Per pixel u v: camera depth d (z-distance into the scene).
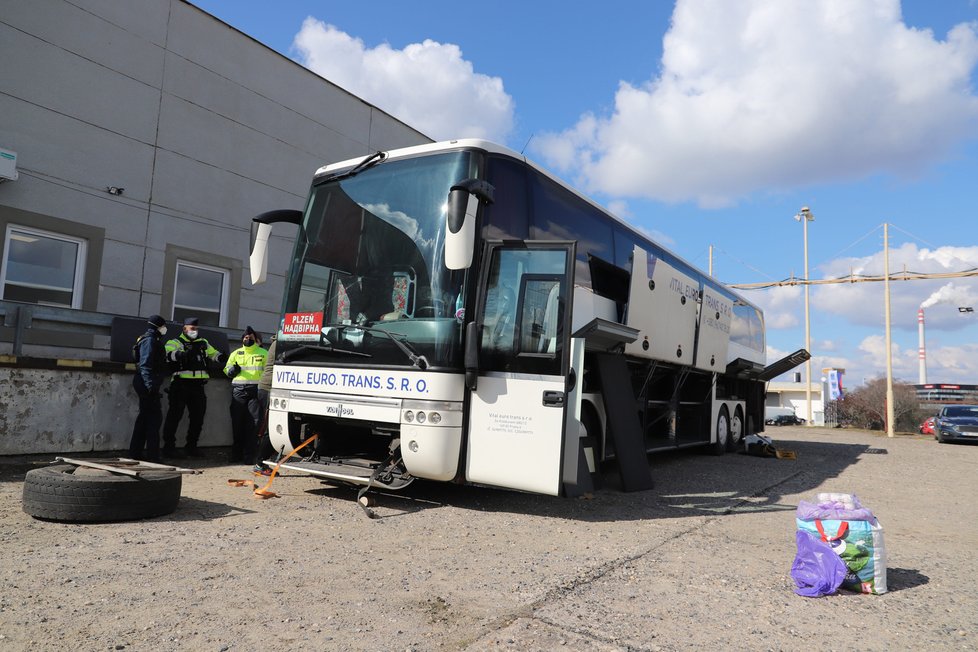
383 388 6.14
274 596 3.76
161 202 11.33
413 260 6.33
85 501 5.20
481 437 5.98
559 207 7.70
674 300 10.14
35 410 7.92
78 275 10.27
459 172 6.36
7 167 9.12
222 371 10.05
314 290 6.97
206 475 7.84
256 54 13.01
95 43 10.49
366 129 15.39
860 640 3.45
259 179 12.98
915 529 6.54
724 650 3.24
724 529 6.07
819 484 9.48
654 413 10.19
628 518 6.42
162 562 4.32
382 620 3.45
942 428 22.45
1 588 3.70
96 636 3.09
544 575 4.36
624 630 3.44
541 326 5.96
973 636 3.55
